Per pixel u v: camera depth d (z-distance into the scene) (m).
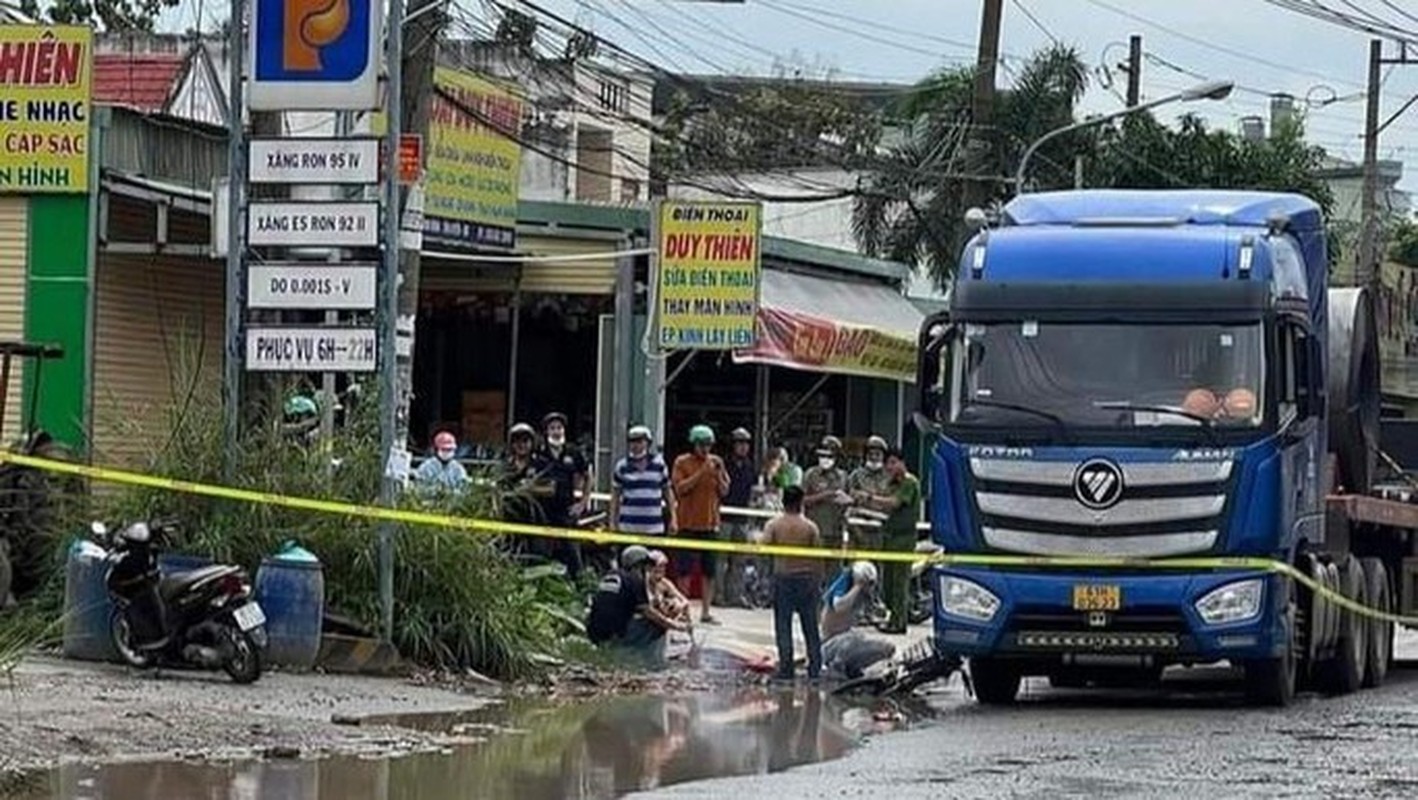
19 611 19.83
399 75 19.92
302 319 20.88
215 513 19.88
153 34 45.88
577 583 25.53
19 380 27.73
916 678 21.39
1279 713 20.02
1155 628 19.98
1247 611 19.81
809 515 29.42
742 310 30.94
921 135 53.28
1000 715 19.92
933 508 20.67
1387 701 21.89
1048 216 21.70
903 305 44.78
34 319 27.77
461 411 38.50
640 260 35.91
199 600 18.23
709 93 54.69
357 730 16.44
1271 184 57.41
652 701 19.94
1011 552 20.16
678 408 41.03
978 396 20.42
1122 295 20.27
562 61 42.03
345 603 19.88
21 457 19.45
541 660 21.31
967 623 20.25
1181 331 20.20
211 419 20.27
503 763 15.30
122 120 28.25
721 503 29.50
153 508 19.91
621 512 27.39
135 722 15.68
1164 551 19.89
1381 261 59.09
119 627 18.48
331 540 19.92
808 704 20.31
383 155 19.56
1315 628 21.45
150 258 29.06
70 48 27.62
